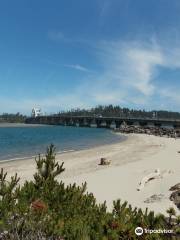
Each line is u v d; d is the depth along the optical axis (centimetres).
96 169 2759
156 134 11031
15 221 584
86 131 14862
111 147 5603
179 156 3650
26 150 5138
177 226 640
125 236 567
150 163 2997
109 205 1441
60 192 749
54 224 575
